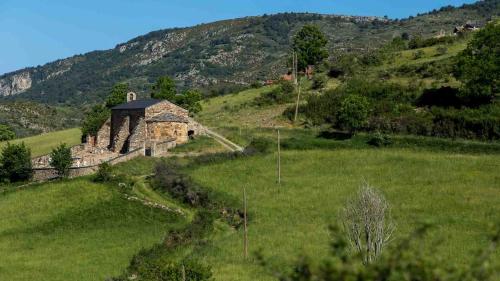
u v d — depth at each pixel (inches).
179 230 2802.7
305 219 2881.4
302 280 645.3
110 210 3193.9
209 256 2447.1
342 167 3646.7
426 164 3548.2
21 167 3966.5
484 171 3339.1
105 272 2316.7
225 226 2967.5
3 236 2930.6
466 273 638.5
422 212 2807.6
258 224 2881.4
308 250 2401.6
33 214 3206.2
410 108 4591.5
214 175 3646.7
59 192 3457.2
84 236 2864.2
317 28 6776.6
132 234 2842.0
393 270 627.8
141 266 2103.8
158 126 4362.7
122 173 3769.7
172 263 1903.3
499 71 4320.9
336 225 687.1
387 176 3415.4
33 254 2632.9
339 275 620.7
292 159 3865.7
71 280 2244.1
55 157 3841.0
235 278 2122.3
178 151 4183.1
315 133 4441.4
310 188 3339.1
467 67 4473.4
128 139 4532.5
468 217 2694.4
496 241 687.1
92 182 3575.3
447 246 2279.8
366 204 1889.8
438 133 4055.1
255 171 3690.9
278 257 2336.4
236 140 4421.8
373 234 1859.0
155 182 3548.2
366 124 4306.1
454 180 3240.7
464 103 4488.2
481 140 3900.1
